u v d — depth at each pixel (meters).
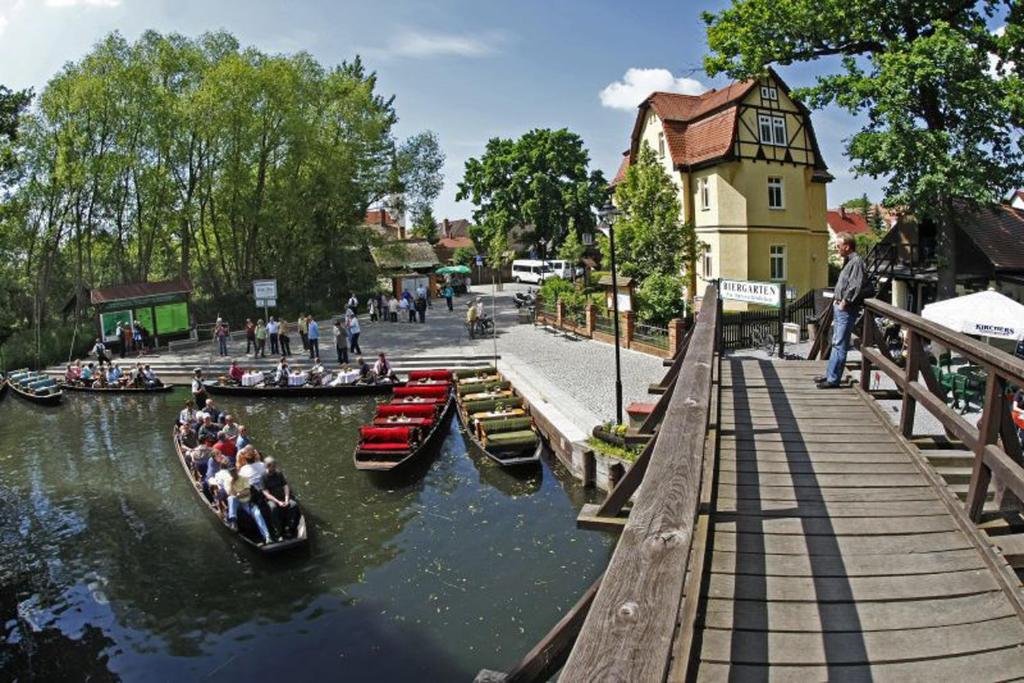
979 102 17.72
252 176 41.31
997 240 24.14
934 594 3.81
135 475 17.77
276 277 44.22
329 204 44.75
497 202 58.41
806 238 32.72
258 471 13.24
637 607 1.85
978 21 20.02
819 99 20.31
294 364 28.98
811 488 5.21
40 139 35.81
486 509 14.09
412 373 24.02
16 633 10.66
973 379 13.99
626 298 22.89
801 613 3.68
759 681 3.17
